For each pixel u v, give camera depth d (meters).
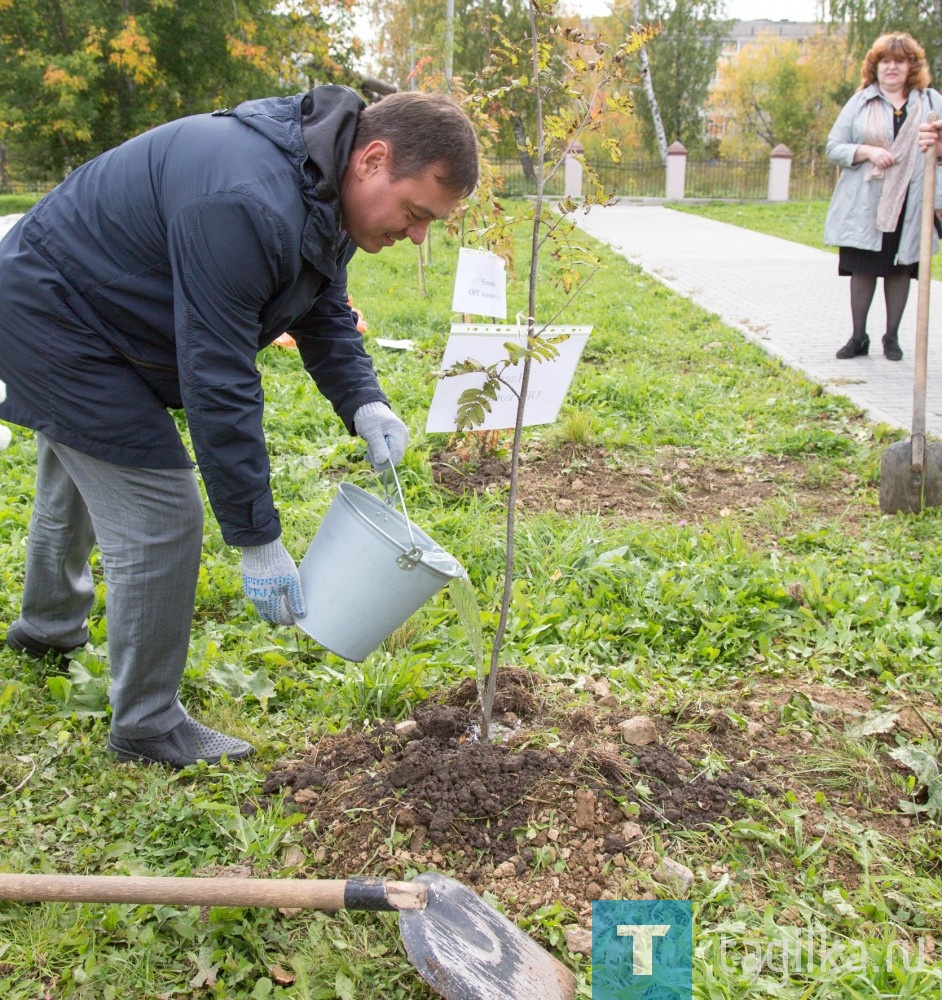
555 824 2.56
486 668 3.26
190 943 2.29
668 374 7.46
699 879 2.47
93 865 2.51
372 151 2.27
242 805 2.73
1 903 2.36
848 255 7.62
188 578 2.69
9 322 2.41
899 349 7.74
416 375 6.94
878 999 2.12
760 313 10.06
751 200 29.56
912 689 3.37
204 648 3.41
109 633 2.73
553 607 3.85
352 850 2.52
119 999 2.16
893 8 35.09
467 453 5.25
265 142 2.24
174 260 2.22
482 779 2.64
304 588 2.66
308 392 6.55
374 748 2.88
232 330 2.25
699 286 12.07
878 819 2.73
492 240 3.25
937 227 7.23
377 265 13.55
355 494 2.77
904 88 7.04
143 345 2.46
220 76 24.62
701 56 40.88
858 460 5.59
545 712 3.03
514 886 2.43
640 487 5.22
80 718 3.06
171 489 2.59
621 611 3.83
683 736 2.98
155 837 2.60
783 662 3.56
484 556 4.30
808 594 3.93
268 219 2.17
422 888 2.11
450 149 2.26
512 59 2.72
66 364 2.42
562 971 2.09
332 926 2.33
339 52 26.95
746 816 2.67
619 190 30.39
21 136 24.11
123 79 23.64
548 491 5.12
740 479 5.41
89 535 3.12
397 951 2.29
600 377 6.95
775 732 3.08
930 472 4.83
